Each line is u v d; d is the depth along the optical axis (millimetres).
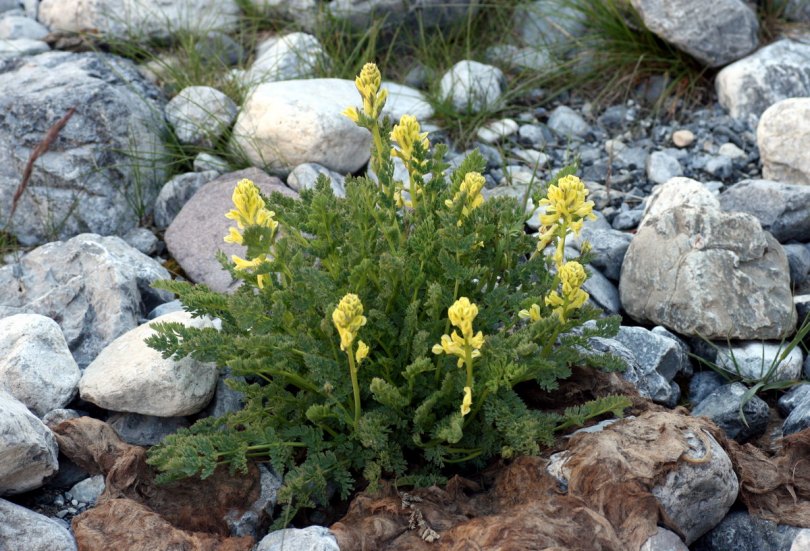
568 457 1367
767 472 1410
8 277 1651
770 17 2137
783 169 1834
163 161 1866
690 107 2041
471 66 2057
